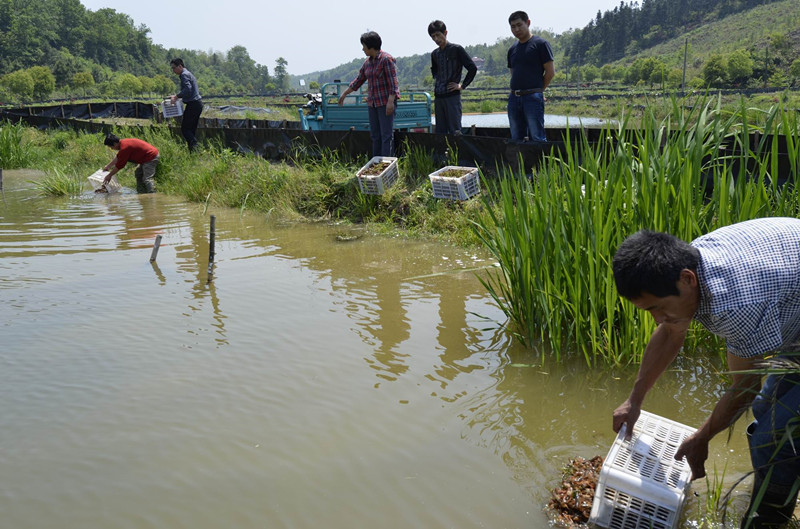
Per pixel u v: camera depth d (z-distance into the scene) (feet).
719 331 6.92
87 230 27.20
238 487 9.73
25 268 21.39
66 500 9.46
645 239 6.72
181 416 11.76
